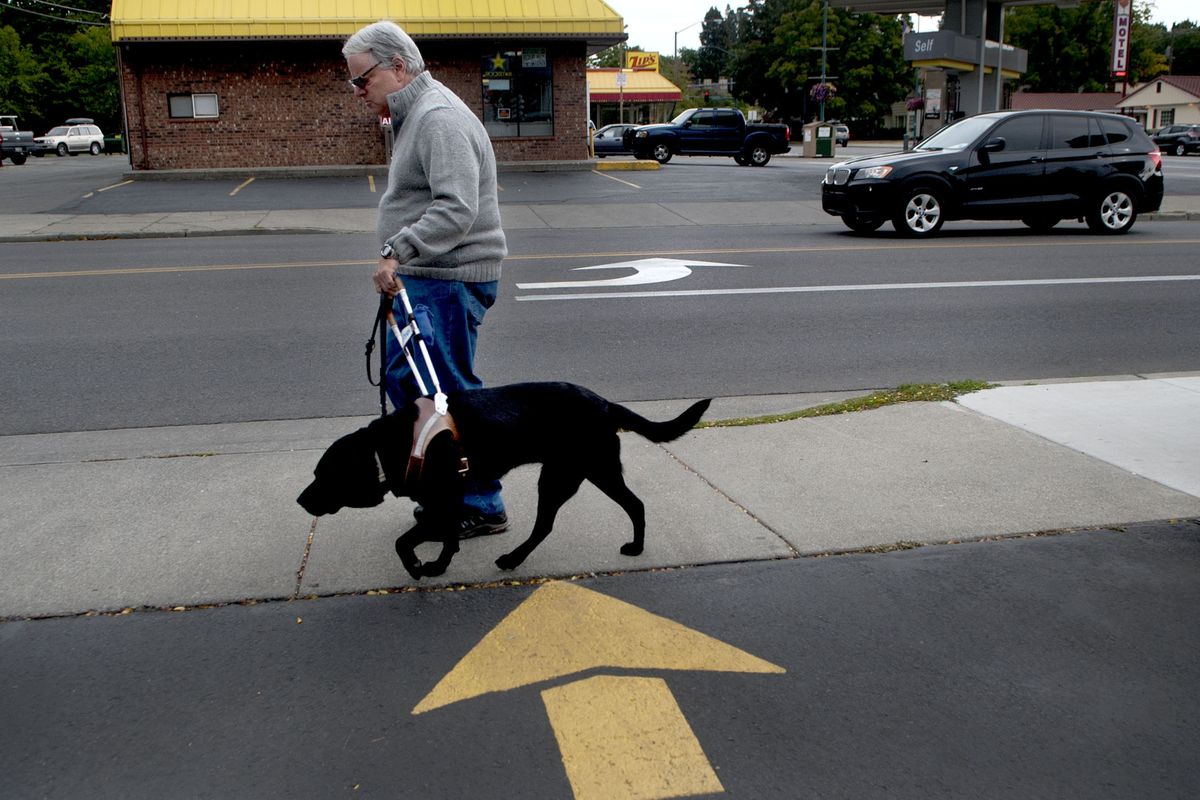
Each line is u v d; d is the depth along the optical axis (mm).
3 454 5418
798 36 77312
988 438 5363
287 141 25594
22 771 2613
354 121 25703
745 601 3547
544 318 8805
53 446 5574
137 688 2998
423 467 3430
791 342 8031
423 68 3799
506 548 4012
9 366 7270
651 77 60938
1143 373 7117
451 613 3467
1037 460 4988
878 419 5770
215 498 4555
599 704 2908
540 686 3008
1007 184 14570
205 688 2996
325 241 14367
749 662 3139
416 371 3674
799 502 4465
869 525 4191
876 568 3801
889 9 31469
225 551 3967
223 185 22438
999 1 28203
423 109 3680
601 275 11008
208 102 25156
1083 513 4297
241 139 25391
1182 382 6586
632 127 37844
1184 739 2744
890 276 10898
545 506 3715
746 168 29156
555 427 3645
